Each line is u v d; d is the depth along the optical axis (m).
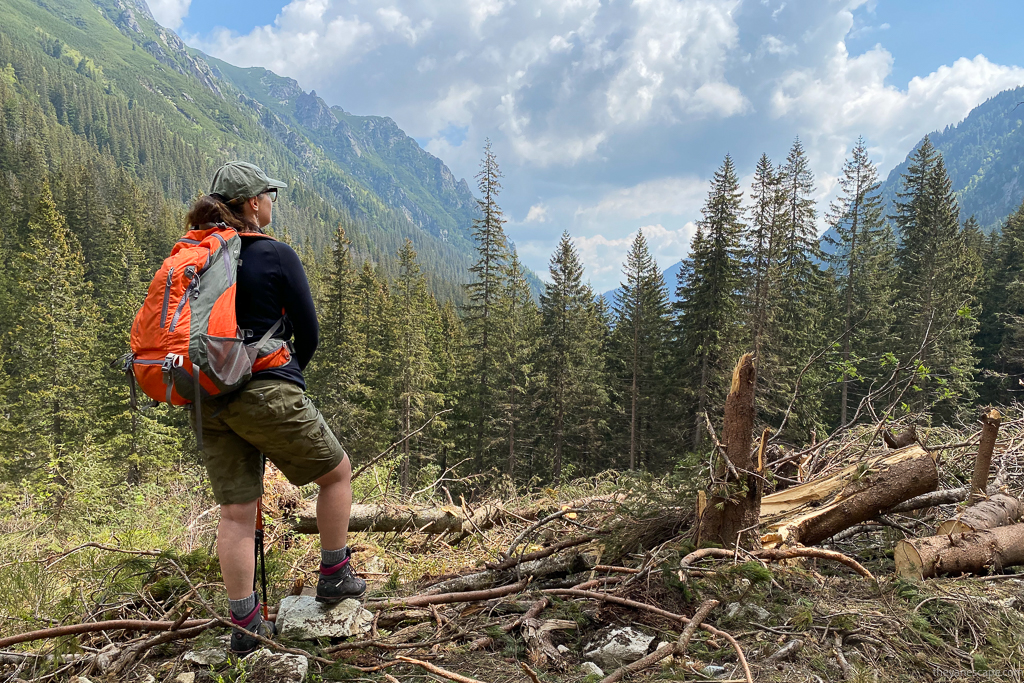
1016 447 4.54
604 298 40.00
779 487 4.26
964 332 26.61
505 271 32.38
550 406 31.27
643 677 2.01
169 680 2.12
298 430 2.20
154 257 61.06
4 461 23.86
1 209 55.84
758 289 25.66
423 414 30.58
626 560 3.20
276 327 2.24
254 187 2.40
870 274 31.77
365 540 4.58
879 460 3.44
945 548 2.87
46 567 3.58
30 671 2.27
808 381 18.67
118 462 22.80
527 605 2.69
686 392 26.16
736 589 2.54
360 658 2.27
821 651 2.16
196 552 3.17
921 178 33.06
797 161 31.58
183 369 1.94
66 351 29.03
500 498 5.79
